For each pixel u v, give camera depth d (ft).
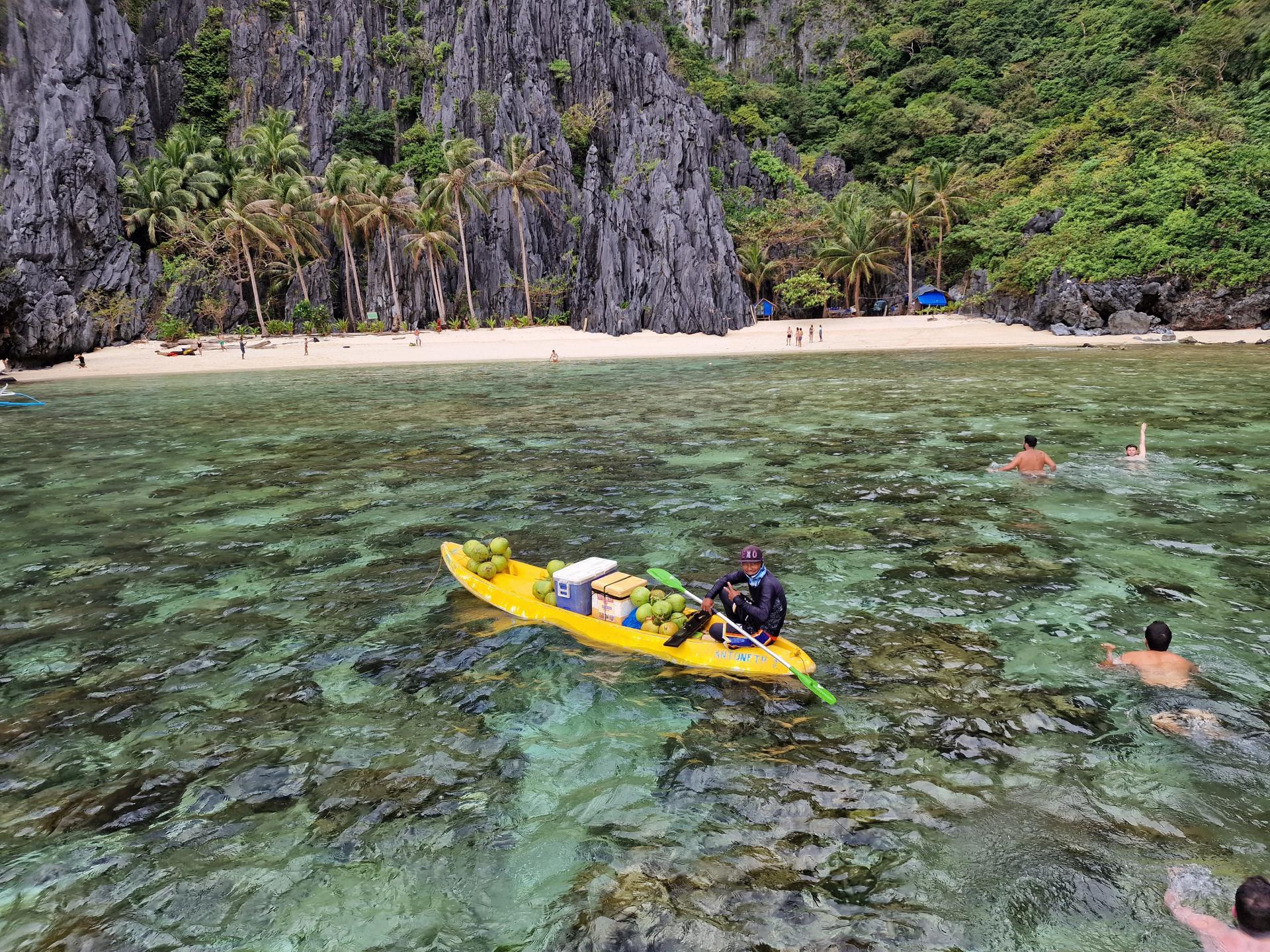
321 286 268.41
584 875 16.31
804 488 50.24
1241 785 18.61
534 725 22.48
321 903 15.72
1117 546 36.55
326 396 119.55
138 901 15.88
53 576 37.27
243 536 43.21
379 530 43.65
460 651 27.48
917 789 18.85
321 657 27.45
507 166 265.75
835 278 283.59
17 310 194.29
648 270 240.53
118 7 277.85
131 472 63.16
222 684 25.68
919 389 101.50
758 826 17.72
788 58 442.50
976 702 22.90
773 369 140.97
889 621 28.91
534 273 273.13
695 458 61.36
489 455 65.77
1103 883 15.48
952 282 265.54
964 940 14.19
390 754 21.26
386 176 252.42
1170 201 181.57
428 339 229.45
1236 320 170.30
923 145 335.26
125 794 19.67
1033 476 50.80
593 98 304.91
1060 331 183.32
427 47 311.47
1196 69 239.30
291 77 298.97
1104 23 330.75
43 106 220.84
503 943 14.51
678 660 25.57
